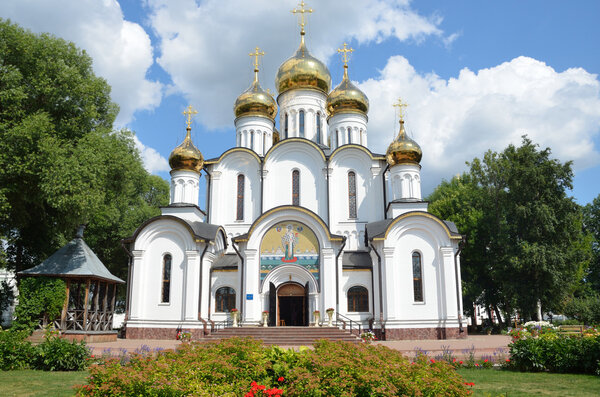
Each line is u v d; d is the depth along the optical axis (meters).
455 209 45.47
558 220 36.97
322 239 28.94
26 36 24.12
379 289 28.58
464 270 41.66
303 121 38.94
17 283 29.72
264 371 8.98
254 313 28.23
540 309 37.34
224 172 34.88
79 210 22.14
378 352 9.70
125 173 26.47
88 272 23.62
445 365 9.39
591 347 15.43
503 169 39.31
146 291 28.88
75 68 25.25
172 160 32.72
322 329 24.94
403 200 31.02
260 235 29.31
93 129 27.05
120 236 39.34
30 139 21.30
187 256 28.78
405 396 8.09
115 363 9.08
